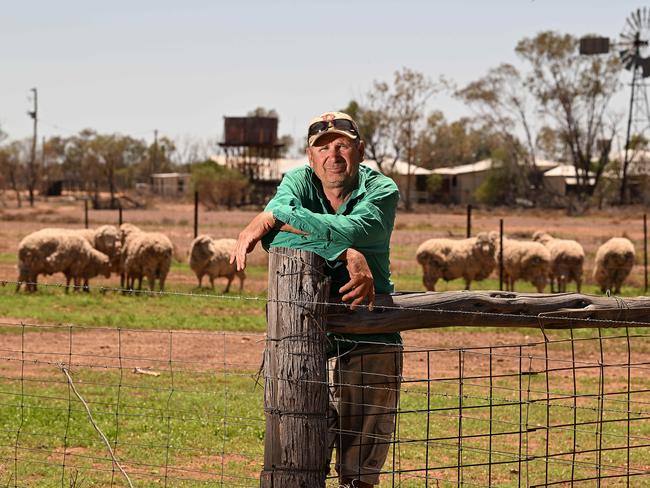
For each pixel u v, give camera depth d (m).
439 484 8.66
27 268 25.75
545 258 28.17
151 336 17.69
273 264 5.61
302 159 116.94
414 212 89.06
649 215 80.69
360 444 6.05
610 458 9.95
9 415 10.79
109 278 29.48
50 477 8.36
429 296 5.89
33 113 103.06
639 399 13.04
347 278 5.88
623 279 29.30
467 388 13.51
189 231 52.25
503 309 5.94
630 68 87.12
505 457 9.89
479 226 64.06
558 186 107.50
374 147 96.88
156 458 9.33
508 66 97.25
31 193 96.50
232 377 13.64
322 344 5.59
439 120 98.31
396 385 6.08
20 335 17.23
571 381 14.33
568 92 94.62
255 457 9.46
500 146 102.00
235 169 100.00
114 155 117.56
